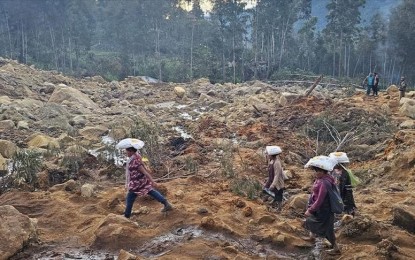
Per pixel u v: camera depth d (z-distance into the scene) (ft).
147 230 22.40
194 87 97.81
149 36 173.68
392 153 36.96
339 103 59.93
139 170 23.22
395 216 23.58
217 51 153.38
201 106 75.00
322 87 108.68
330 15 158.61
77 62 151.12
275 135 48.91
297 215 26.02
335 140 44.55
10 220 20.77
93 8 202.39
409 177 31.89
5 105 55.83
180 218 23.65
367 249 20.45
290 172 34.09
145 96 86.94
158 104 79.05
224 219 23.75
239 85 102.47
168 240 21.45
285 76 132.05
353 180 24.21
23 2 144.05
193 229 22.66
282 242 21.49
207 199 26.81
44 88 76.23
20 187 28.99
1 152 36.63
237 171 34.81
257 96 76.28
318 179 20.31
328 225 20.18
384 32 173.99
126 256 18.97
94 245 20.94
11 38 150.41
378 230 22.06
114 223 22.20
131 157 23.27
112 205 25.63
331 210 19.86
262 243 21.68
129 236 21.26
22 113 53.21
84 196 27.12
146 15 166.30
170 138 45.47
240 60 150.71
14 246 19.80
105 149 38.75
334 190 20.07
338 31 158.30
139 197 26.68
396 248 20.06
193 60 152.25
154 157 36.91
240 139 48.37
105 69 153.28
